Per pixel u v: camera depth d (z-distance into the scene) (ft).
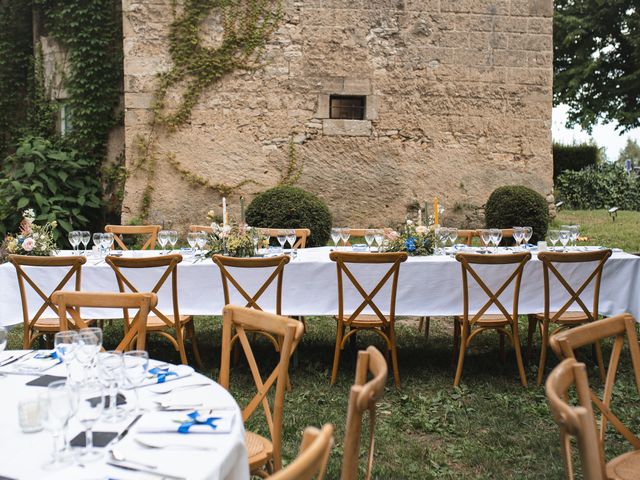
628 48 69.46
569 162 62.49
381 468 10.14
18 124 38.50
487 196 34.71
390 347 14.11
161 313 14.02
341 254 13.80
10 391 6.57
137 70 32.48
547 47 34.81
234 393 13.56
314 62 33.40
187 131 32.81
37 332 14.75
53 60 36.83
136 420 5.71
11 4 38.06
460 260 13.83
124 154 35.70
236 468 5.30
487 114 34.58
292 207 27.50
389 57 33.86
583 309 14.29
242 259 13.64
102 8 35.70
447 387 14.02
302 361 15.78
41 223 31.71
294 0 33.14
